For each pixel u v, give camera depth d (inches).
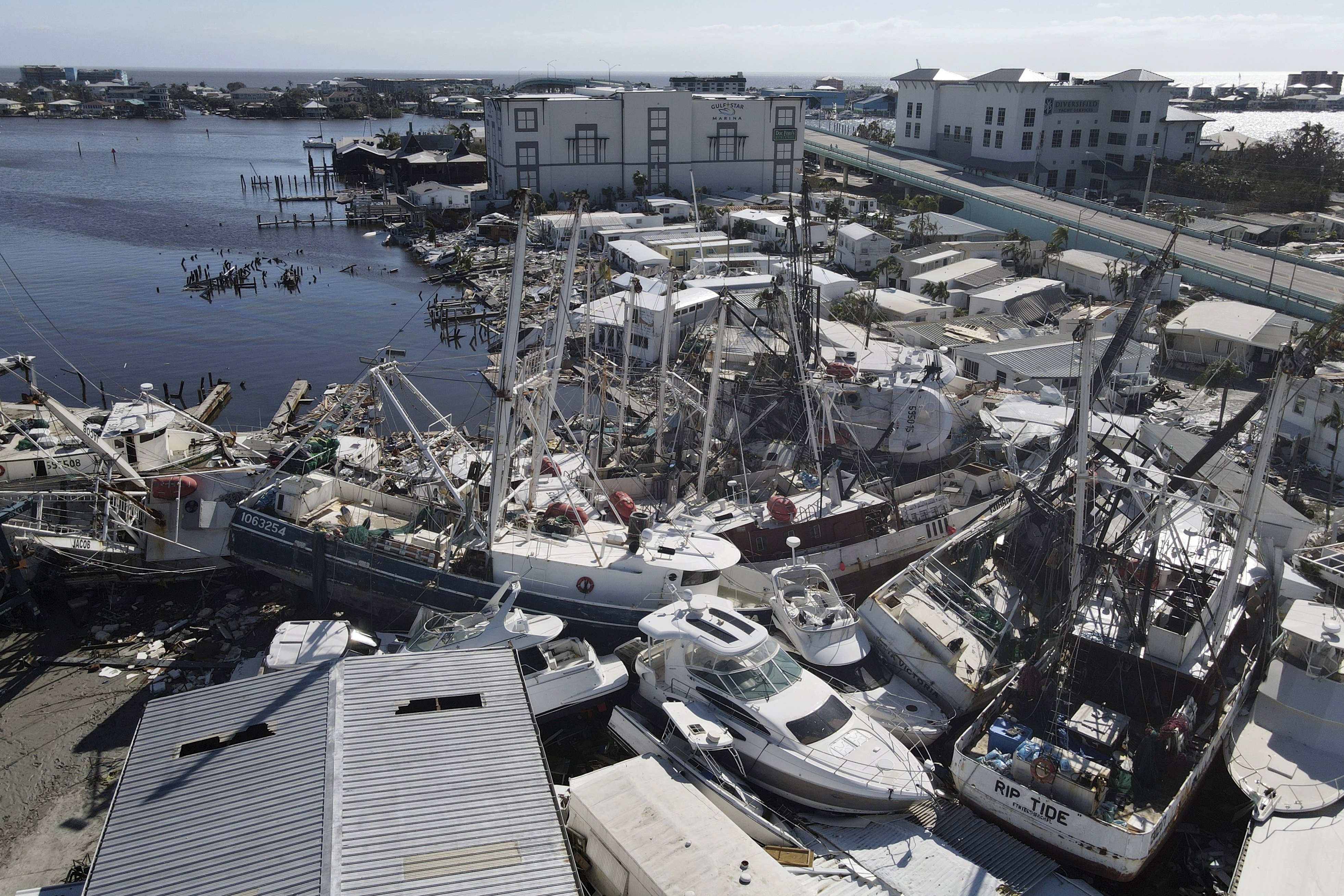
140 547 1376.7
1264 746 1029.2
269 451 1765.5
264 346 3070.9
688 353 2206.0
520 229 1248.8
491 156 5605.3
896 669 1184.8
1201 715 1054.4
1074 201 4559.5
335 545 1294.3
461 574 1301.7
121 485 1449.3
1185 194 5187.0
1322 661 1063.6
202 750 804.0
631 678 1198.3
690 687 1060.5
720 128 5506.9
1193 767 962.7
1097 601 1197.1
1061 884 875.4
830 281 3117.6
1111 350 1355.8
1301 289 3120.1
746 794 964.0
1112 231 3971.5
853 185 6063.0
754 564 1396.4
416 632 1190.9
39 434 1752.0
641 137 5369.1
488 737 832.3
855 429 1668.3
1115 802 922.7
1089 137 5546.3
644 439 1892.2
